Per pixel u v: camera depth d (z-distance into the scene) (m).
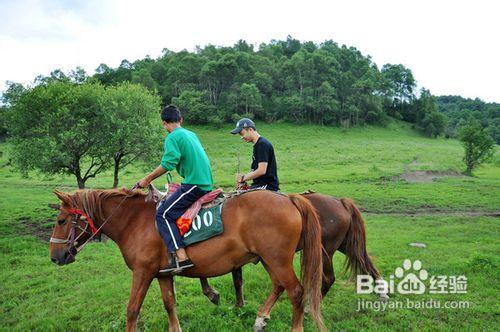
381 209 15.03
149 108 15.84
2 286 6.68
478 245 8.92
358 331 4.73
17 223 12.53
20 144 13.39
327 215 5.27
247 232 4.17
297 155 41.34
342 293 5.96
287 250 4.14
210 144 54.28
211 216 4.20
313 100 84.31
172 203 4.22
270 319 5.02
